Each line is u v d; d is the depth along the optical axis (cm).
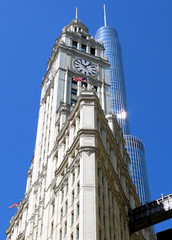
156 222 7062
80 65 10181
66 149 7244
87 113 6850
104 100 9719
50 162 7831
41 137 9594
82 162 6028
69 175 6438
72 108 8031
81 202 5469
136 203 8738
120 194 7206
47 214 6800
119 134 8850
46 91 10425
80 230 5175
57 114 8688
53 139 8194
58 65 9825
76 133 6944
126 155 9106
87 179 5772
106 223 5762
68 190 6228
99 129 7000
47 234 6406
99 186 6041
